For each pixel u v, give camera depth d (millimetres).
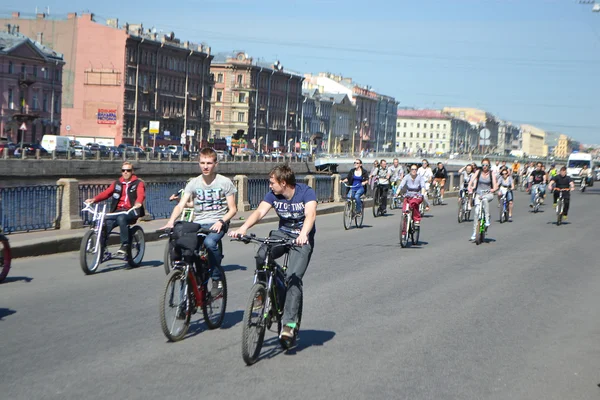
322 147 162125
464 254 17406
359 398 6602
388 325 9609
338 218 27594
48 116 97250
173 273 8312
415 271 14484
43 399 6395
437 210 33594
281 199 8109
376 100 192375
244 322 7363
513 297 11930
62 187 18250
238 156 90062
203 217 10141
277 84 142125
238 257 15789
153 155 82125
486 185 19672
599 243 20828
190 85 118750
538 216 31203
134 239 14008
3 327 8984
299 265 7992
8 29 94500
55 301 10633
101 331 8852
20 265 13945
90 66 102250
